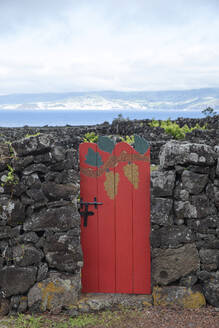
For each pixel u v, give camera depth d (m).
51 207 4.27
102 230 4.56
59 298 4.25
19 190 4.27
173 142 4.51
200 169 4.26
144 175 4.47
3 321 4.08
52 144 4.27
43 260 4.34
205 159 4.22
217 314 4.07
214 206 4.28
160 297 4.29
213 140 12.90
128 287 4.55
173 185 4.27
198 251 4.29
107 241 4.56
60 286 4.26
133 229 4.52
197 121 17.55
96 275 4.59
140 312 4.18
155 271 4.32
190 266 4.27
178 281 4.34
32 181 4.26
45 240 4.29
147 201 4.48
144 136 14.95
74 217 4.28
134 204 4.50
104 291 4.59
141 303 4.35
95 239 4.57
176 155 4.26
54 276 4.28
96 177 4.54
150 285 4.52
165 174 4.27
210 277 4.25
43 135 4.28
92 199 4.56
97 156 4.52
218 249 4.26
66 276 4.29
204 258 4.27
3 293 4.28
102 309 4.30
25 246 4.27
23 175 4.29
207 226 4.25
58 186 4.26
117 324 3.93
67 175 4.29
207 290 4.23
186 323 3.90
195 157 4.23
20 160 4.25
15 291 4.27
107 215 4.55
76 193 4.32
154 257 4.32
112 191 4.53
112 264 4.57
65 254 4.28
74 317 4.19
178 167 4.28
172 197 4.31
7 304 4.28
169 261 4.29
